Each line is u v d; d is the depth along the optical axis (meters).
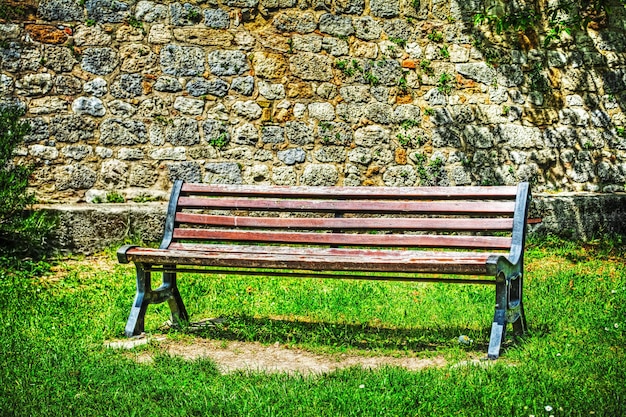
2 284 6.02
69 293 5.88
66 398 3.60
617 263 7.20
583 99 9.20
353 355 4.45
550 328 4.77
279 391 3.66
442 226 4.70
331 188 5.01
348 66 8.48
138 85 7.96
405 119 8.62
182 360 4.20
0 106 7.61
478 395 3.54
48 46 7.73
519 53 9.01
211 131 8.12
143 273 4.89
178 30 8.05
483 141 8.83
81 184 7.81
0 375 3.85
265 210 5.06
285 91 8.30
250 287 6.09
